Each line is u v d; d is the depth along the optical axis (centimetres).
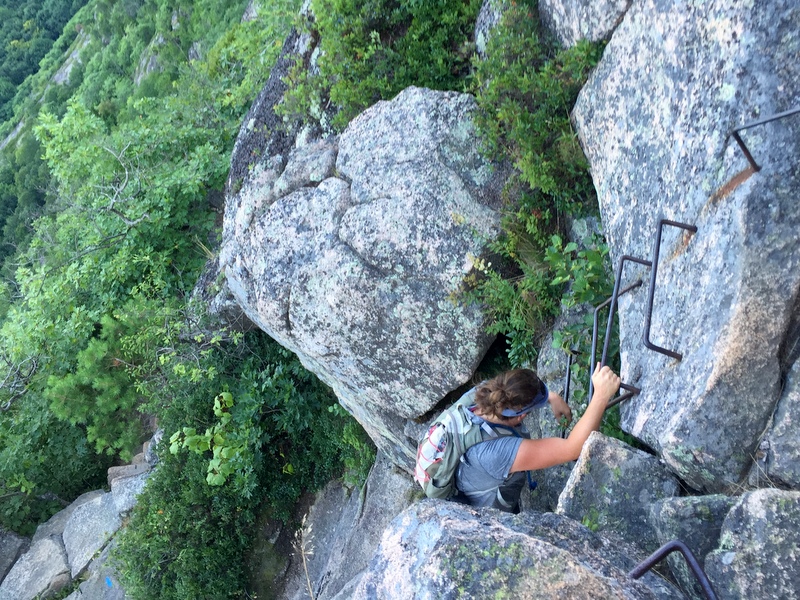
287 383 809
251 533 824
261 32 1030
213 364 846
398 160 501
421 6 559
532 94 446
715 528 257
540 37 460
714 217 280
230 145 1075
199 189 1035
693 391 276
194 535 808
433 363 498
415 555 232
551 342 444
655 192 328
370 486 703
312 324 532
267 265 553
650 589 224
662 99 322
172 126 1099
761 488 254
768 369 260
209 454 830
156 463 952
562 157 432
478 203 475
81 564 1002
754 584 229
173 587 813
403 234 484
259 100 707
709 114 288
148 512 858
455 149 485
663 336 309
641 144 341
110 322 989
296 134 631
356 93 564
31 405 1144
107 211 1052
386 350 512
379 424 598
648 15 337
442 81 550
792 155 257
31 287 1112
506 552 216
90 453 1209
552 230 461
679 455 280
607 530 292
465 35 550
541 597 203
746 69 271
